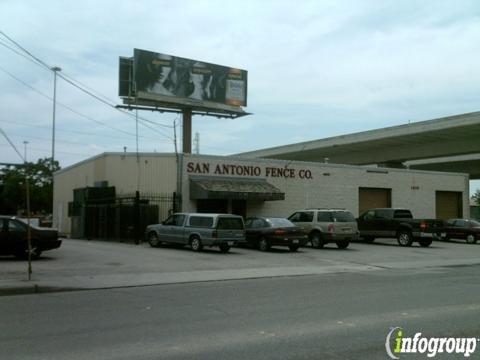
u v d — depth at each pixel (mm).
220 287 13164
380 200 37125
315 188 33375
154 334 7719
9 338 7484
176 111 49219
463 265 19750
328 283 13953
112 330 7992
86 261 18125
